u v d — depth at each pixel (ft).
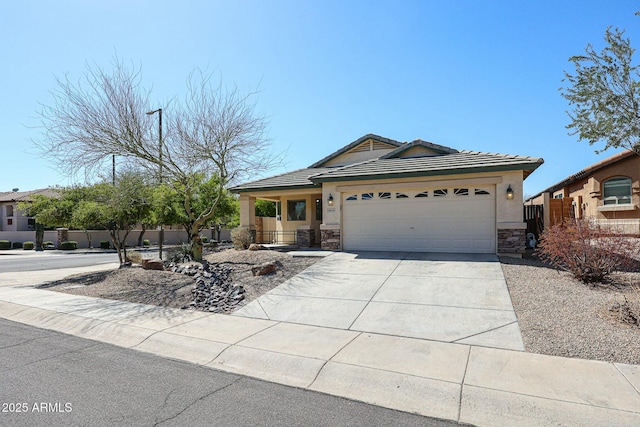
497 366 16.38
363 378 15.85
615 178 57.41
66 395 14.62
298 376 16.49
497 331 20.59
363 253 46.39
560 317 21.94
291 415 13.14
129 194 45.70
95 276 41.75
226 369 17.46
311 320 24.00
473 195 44.42
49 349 20.35
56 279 44.29
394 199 48.03
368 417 13.03
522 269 34.32
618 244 29.12
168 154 44.68
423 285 30.30
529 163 40.60
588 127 29.68
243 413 13.24
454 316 23.31
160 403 13.97
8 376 16.53
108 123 41.68
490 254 42.68
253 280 34.50
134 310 27.58
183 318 25.16
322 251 49.80
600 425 12.10
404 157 54.95
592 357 16.89
